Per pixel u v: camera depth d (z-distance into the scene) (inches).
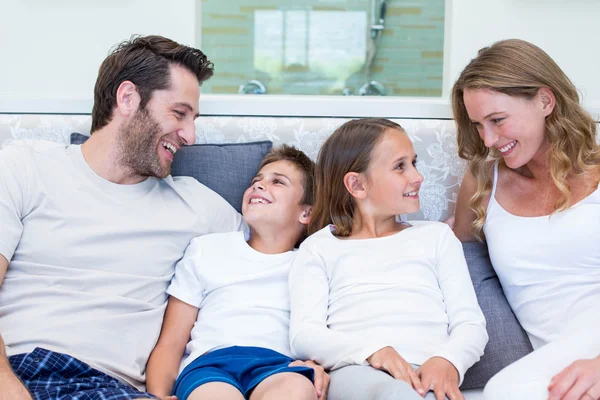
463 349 49.2
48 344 49.6
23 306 51.4
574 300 54.9
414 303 53.6
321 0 194.2
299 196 62.4
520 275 57.7
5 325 50.3
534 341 56.7
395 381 43.3
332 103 72.2
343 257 57.1
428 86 196.7
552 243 56.2
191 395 47.4
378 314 53.0
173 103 58.7
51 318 50.9
